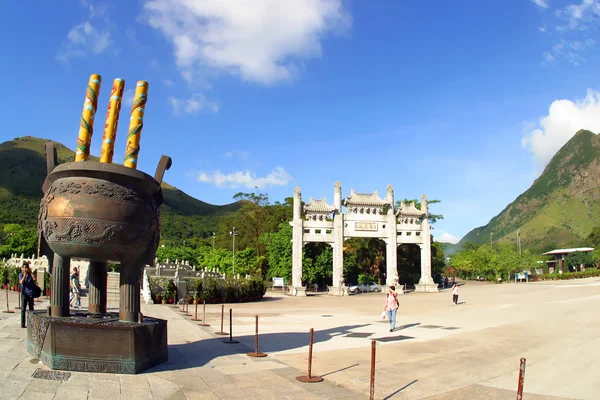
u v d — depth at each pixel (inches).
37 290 607.8
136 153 428.8
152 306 1184.2
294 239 2084.2
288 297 1883.6
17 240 2659.9
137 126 430.9
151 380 370.0
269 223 3120.1
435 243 2989.7
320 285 2576.3
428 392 381.1
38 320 407.2
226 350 530.6
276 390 367.9
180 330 697.6
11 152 6624.0
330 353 535.2
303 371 437.7
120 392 334.3
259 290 1651.1
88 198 382.0
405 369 459.8
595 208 7672.2
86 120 424.2
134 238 398.3
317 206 2153.1
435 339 649.6
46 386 333.7
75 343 377.7
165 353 445.1
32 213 4849.9
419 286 2202.3
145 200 410.9
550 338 644.7
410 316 998.4
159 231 438.6
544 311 1018.1
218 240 3791.8
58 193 389.7
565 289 1790.1
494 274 3154.5
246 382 386.6
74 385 341.1
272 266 2581.2
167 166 450.3
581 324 786.2
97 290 497.7
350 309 1227.9
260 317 957.8
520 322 831.1
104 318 432.5
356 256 2797.7
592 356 517.7
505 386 401.1
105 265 506.0
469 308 1171.3
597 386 399.2
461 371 453.4
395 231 2201.0
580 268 3624.5
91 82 432.1
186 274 1643.7
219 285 1444.4
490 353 542.0
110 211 385.1
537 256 3826.3
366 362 488.7
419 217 2268.7
